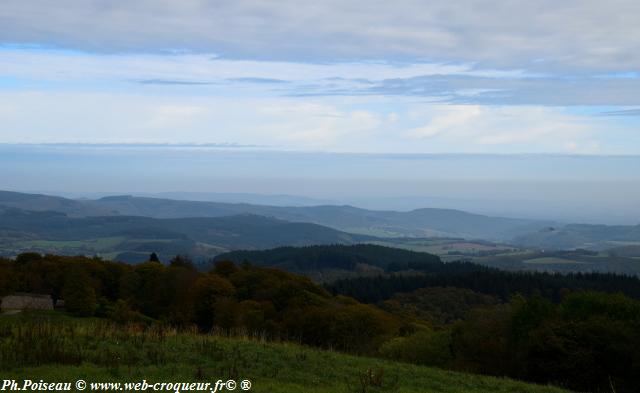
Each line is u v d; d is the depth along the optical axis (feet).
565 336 86.58
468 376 67.26
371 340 120.98
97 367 47.39
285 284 178.70
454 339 101.35
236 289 187.52
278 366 56.75
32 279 178.19
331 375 56.08
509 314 106.73
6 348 49.21
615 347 82.79
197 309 165.48
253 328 136.77
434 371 67.41
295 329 133.39
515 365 93.71
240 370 52.60
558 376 85.97
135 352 54.95
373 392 50.47
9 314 110.63
